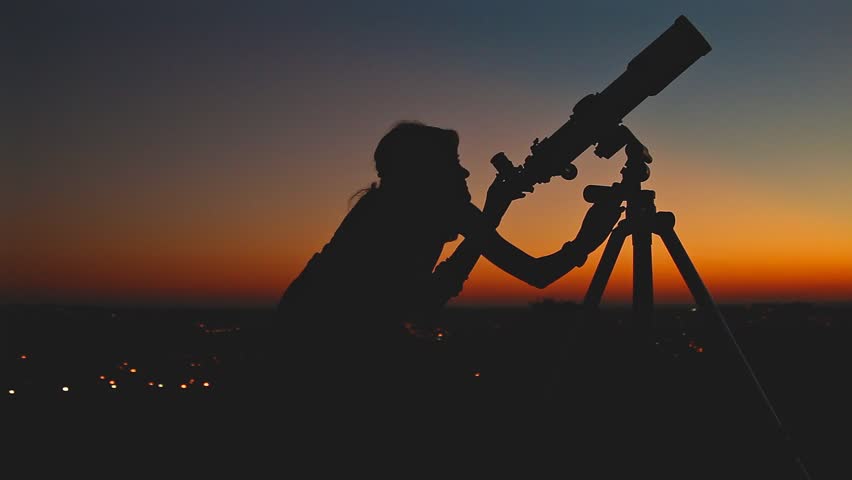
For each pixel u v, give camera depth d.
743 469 2.34
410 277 1.77
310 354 1.71
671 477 2.35
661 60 1.87
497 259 1.89
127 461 3.38
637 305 2.06
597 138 1.94
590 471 2.34
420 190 1.80
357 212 1.82
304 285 1.77
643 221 1.96
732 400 1.79
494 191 1.90
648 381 3.10
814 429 3.11
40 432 3.98
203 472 2.95
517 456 2.36
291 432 1.68
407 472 1.68
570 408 2.05
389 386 1.71
